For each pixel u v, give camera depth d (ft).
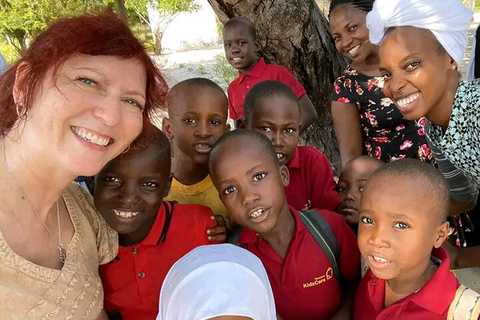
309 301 2.00
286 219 2.08
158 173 1.95
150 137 1.90
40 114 1.44
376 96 3.07
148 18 20.72
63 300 1.62
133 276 2.04
